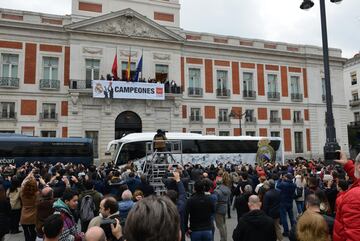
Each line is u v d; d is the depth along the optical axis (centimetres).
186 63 3672
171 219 207
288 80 4141
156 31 3509
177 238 211
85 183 804
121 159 2314
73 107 3112
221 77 3844
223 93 3791
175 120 3462
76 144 2647
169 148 1945
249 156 2591
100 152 3144
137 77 3281
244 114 3662
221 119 3753
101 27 3297
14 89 3012
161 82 3484
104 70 3291
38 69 3103
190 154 2447
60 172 1319
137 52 3438
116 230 408
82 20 3198
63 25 3172
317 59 4297
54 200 630
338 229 332
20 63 3047
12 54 3039
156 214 204
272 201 843
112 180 945
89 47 3253
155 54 3506
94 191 786
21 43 3064
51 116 3120
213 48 3781
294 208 1471
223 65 3834
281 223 995
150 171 1641
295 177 1226
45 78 3144
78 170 1580
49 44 3152
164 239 201
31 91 3062
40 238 561
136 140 2347
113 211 512
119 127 3275
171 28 3650
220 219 873
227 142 2558
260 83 3984
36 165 1741
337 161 476
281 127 4019
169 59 3559
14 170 1543
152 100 3384
